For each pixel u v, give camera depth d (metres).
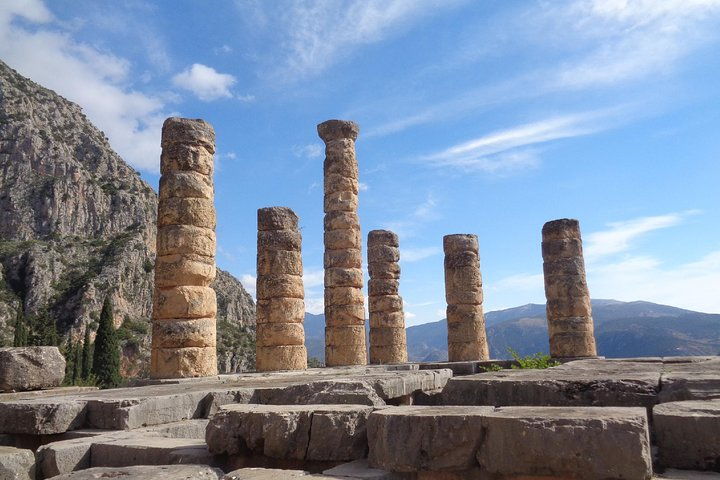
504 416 4.45
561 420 4.23
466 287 24.20
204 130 15.96
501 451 4.34
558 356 21.95
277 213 19.92
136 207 104.19
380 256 26.31
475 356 23.61
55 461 5.79
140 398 7.79
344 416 5.32
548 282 22.73
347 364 21.78
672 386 6.20
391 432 4.74
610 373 7.55
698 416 4.64
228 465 5.54
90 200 98.31
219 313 99.38
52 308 77.25
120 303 83.50
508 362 19.67
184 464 5.32
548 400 6.56
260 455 5.48
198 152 15.70
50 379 12.16
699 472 4.50
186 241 15.00
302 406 5.80
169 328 14.51
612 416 4.24
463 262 24.38
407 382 9.23
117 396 8.45
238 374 15.30
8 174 94.25
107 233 97.06
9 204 90.44
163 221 15.25
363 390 7.43
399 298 26.17
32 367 11.92
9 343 64.50
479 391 6.90
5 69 112.75
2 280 78.38
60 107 116.00
